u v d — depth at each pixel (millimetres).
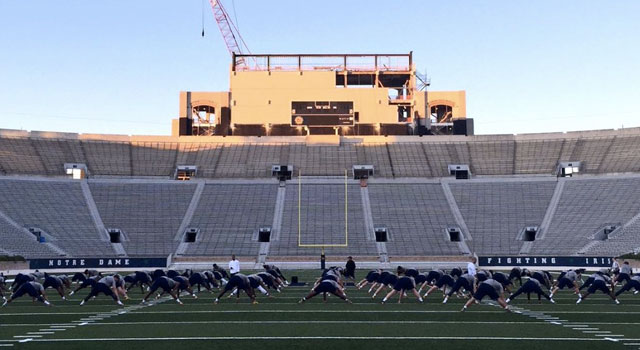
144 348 11625
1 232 46938
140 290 27156
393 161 63000
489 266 45469
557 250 48031
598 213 51625
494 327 14539
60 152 60219
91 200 54938
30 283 19859
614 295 21000
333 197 57500
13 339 12797
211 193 57844
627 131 60938
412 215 54438
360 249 49531
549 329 14195
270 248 49656
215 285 27219
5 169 55531
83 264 42938
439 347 11711
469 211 54719
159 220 53250
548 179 57812
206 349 11508
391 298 22703
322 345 11938
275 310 18438
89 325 15023
